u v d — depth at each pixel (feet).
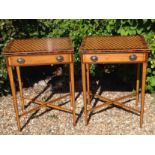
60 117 11.76
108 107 12.18
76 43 13.25
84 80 10.64
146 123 11.28
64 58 10.30
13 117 11.90
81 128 11.18
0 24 12.37
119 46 10.39
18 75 12.05
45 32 13.79
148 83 12.53
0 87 13.01
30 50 10.28
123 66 12.96
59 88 13.67
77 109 12.14
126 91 13.20
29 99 12.05
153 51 11.88
